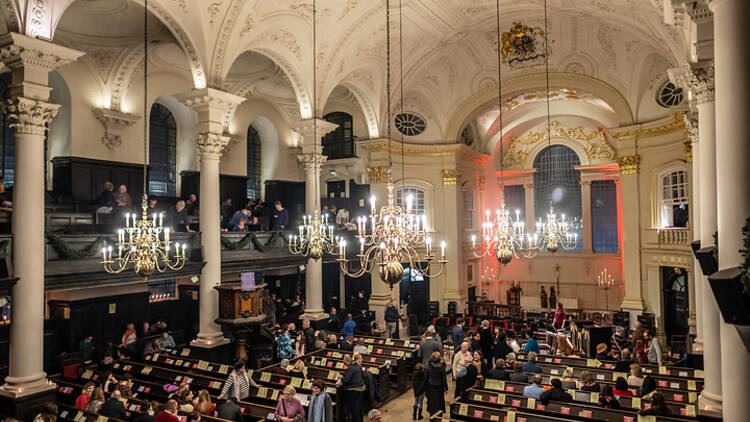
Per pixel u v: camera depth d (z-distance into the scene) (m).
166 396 10.64
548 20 19.56
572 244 28.08
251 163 23.08
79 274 11.58
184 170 19.75
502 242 12.45
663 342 20.09
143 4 12.68
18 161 10.18
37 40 10.14
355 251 21.06
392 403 12.55
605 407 8.97
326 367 12.52
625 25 17.69
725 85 5.26
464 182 26.14
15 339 9.93
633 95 20.59
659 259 20.06
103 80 16.94
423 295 24.23
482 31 20.62
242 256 16.09
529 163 29.25
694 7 7.92
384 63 20.17
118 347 14.19
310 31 16.52
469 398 10.07
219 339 14.22
